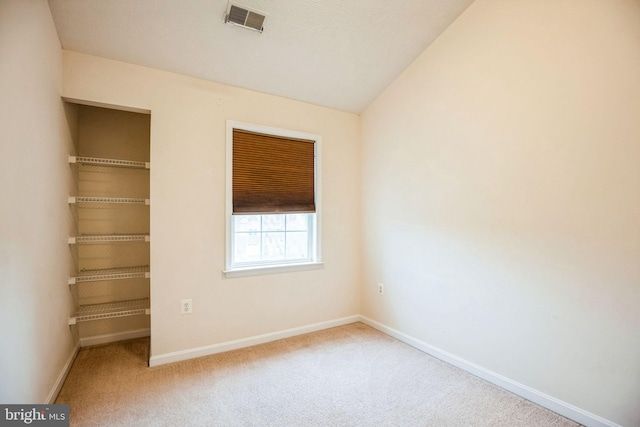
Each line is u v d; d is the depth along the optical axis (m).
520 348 2.02
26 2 1.52
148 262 3.01
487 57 2.20
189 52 2.32
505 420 1.78
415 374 2.29
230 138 2.67
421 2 2.21
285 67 2.61
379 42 2.50
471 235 2.31
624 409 1.60
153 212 2.39
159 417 1.77
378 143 3.19
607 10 1.65
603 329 1.67
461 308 2.38
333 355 2.60
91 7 1.89
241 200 2.75
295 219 3.15
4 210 1.31
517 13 2.02
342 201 3.33
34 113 1.64
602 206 1.67
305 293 3.08
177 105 2.47
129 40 2.15
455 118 2.42
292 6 2.10
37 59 1.67
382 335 3.05
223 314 2.65
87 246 2.78
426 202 2.67
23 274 1.50
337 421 1.76
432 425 1.73
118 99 2.28
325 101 3.12
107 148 2.85
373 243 3.26
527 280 1.99
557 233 1.85
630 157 1.58
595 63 1.69
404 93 2.88
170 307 2.44
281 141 2.97
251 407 1.88
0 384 1.27
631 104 1.58
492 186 2.18
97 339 2.79
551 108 1.87
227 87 2.68
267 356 2.57
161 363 2.40
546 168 1.89
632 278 1.58
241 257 2.86
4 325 1.30
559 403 1.83
